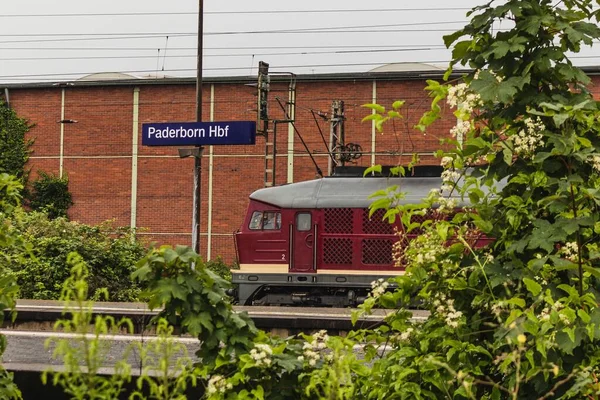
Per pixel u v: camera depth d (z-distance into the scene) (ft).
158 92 212.23
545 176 24.66
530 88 25.95
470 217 26.43
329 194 109.50
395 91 197.26
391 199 27.22
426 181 103.60
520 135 25.16
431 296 25.91
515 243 24.47
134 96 213.25
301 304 111.65
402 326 26.16
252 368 23.77
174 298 24.17
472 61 26.37
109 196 214.28
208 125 146.51
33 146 218.38
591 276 24.35
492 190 26.71
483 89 25.02
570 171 24.32
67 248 109.81
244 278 112.06
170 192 211.61
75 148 216.33
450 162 26.17
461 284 24.94
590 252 23.59
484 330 24.82
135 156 213.05
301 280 109.70
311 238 109.81
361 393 24.58
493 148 26.02
